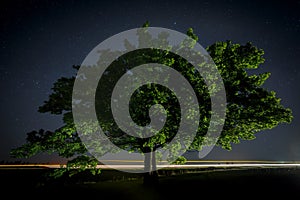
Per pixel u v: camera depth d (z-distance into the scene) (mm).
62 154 15117
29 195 16547
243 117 15172
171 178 20047
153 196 14969
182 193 15586
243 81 15875
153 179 17172
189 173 23031
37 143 14664
